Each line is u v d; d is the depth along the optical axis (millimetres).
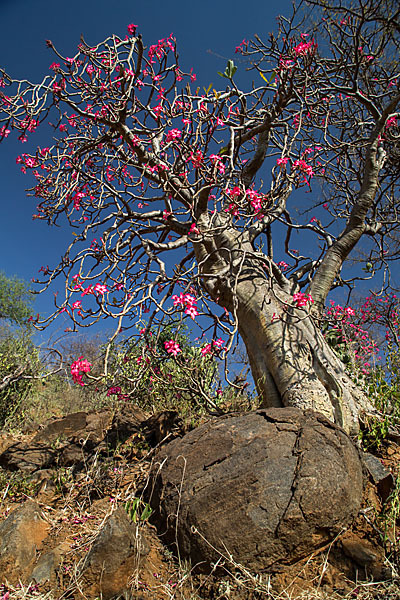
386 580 1980
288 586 2029
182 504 2393
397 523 2348
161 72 4094
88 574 2035
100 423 4566
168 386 4230
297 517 2166
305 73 4156
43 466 3738
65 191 4312
